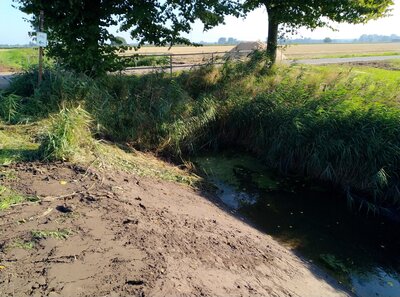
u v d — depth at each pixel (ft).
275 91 34.09
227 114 34.99
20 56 85.15
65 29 35.68
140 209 16.22
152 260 12.05
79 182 17.74
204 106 34.04
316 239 21.29
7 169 18.33
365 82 32.78
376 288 17.29
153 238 13.64
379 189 24.68
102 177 18.90
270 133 31.63
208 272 12.93
